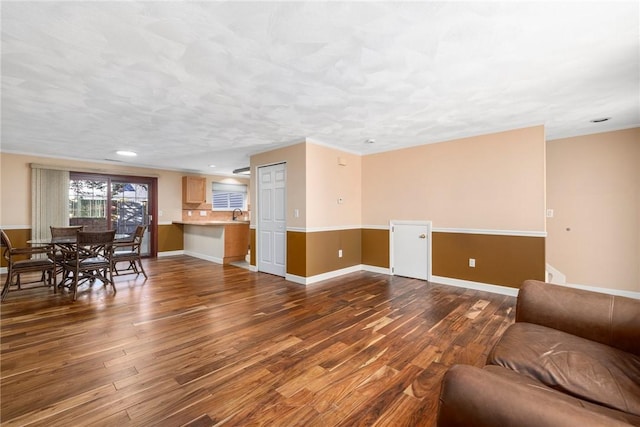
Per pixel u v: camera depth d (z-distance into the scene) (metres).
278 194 4.83
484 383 0.80
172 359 2.12
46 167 5.22
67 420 1.50
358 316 3.00
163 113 3.08
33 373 1.92
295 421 1.52
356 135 4.02
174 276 4.81
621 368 1.27
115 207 6.23
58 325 2.73
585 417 0.66
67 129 3.66
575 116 3.22
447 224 4.27
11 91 2.50
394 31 1.70
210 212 7.74
